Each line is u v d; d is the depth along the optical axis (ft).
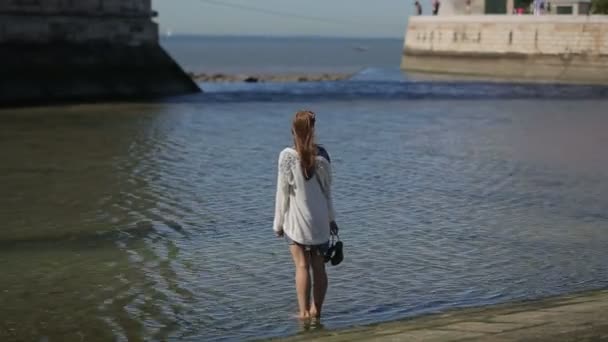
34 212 55.26
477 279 38.93
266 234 48.85
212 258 43.21
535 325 25.49
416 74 301.63
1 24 148.56
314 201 30.32
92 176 69.36
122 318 33.47
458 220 53.31
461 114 132.16
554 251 44.96
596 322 25.50
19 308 34.96
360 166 76.59
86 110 132.67
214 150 86.33
